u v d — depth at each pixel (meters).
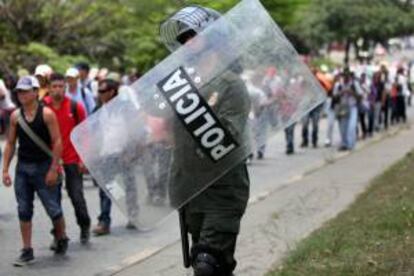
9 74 25.91
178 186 5.40
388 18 55.25
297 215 11.43
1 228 11.11
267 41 5.36
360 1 54.34
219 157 5.34
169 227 11.16
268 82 5.36
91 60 29.22
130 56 27.55
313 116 22.81
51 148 9.18
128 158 5.41
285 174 16.88
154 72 5.38
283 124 5.38
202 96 5.29
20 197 9.15
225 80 5.29
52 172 9.15
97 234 10.73
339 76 22.44
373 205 11.13
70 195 10.17
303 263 7.97
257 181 15.77
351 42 56.75
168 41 5.71
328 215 11.30
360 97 21.70
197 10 5.64
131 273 8.55
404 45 78.44
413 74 44.88
